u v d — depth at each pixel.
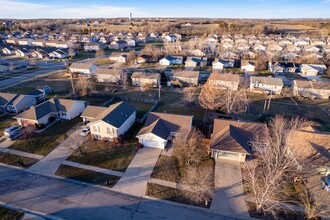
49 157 29.88
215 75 58.25
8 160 29.17
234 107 42.97
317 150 27.48
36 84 60.38
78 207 22.22
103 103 46.94
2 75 68.25
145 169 27.69
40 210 21.84
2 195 23.59
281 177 23.56
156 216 21.25
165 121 34.47
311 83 53.44
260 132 31.34
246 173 27.05
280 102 49.84
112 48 119.81
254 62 78.81
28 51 98.81
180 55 94.25
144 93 55.12
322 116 43.06
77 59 94.44
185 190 24.48
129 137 34.56
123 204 22.61
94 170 27.48
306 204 22.52
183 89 57.38
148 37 152.25
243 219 21.09
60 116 40.44
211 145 29.34
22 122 37.75
